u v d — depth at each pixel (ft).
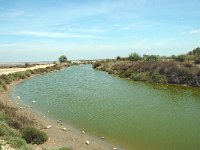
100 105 87.61
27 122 59.98
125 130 61.16
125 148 50.55
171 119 70.23
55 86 137.08
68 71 246.88
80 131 60.29
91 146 50.80
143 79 156.04
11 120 56.29
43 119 69.46
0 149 39.32
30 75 196.24
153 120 69.31
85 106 86.22
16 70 220.43
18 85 141.79
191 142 53.52
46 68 249.96
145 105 87.51
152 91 117.60
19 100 96.73
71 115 74.43
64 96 105.60
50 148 46.21
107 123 66.64
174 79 145.48
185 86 135.64
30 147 44.01
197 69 143.43
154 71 158.30
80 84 144.56
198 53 195.11
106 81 157.79
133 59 231.09
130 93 112.16
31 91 119.44
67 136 55.93
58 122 66.85
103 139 55.31
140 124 65.77
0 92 111.65
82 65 382.22
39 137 50.16
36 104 89.71
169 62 160.56
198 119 70.13
